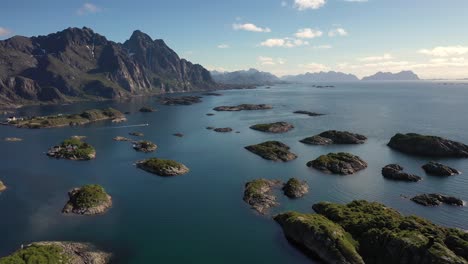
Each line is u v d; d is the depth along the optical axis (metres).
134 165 133.00
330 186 109.00
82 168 129.75
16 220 86.00
